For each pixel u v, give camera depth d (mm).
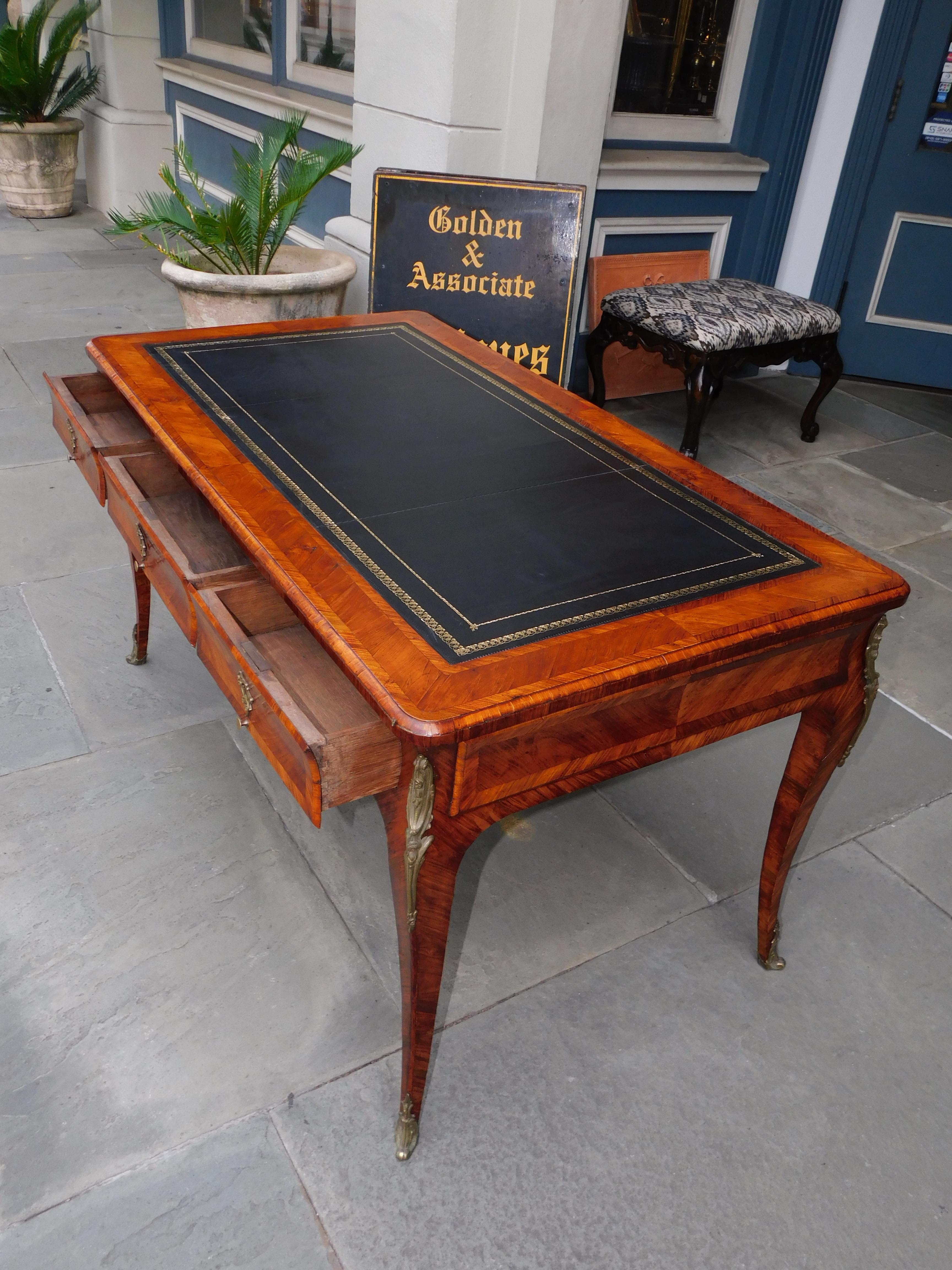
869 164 4457
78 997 1684
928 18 4113
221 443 1720
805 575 1470
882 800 2346
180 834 2027
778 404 4676
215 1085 1571
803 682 1494
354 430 1823
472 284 3191
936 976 1898
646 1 3896
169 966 1753
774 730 2557
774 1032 1755
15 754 2182
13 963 1729
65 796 2086
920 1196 1512
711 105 4355
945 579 3293
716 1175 1513
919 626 3029
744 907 2014
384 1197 1442
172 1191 1427
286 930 1846
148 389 1907
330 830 2080
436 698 1144
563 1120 1570
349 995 1738
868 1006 1823
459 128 3457
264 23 5203
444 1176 1477
